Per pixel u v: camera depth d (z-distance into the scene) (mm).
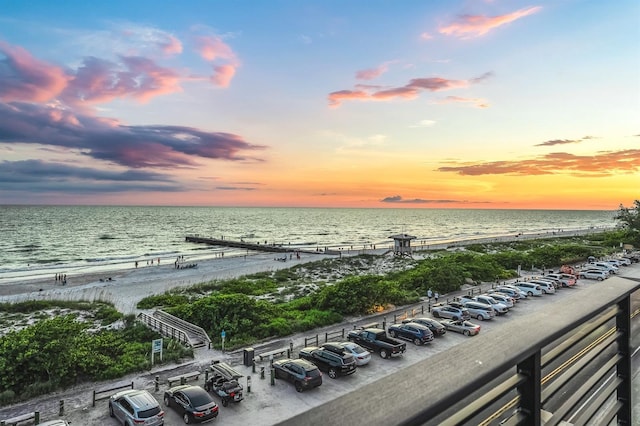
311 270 64562
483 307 30141
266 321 28688
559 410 3100
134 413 14656
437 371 2053
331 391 18281
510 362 2195
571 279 41469
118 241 135500
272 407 16797
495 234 171375
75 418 15969
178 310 31266
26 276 65750
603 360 4031
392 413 1643
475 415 2162
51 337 20047
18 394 17938
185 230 189125
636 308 26016
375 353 23125
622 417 4031
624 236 81188
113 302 42312
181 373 20578
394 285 39906
